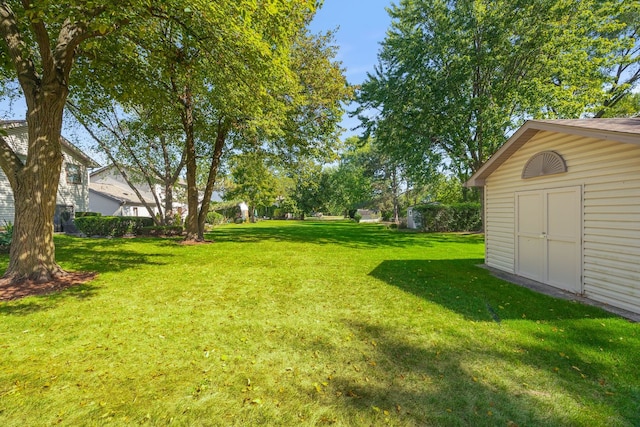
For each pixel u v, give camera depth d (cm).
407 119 1527
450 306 444
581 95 1291
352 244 1196
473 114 1474
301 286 552
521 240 637
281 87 834
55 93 538
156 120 923
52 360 282
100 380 251
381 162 3469
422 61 1410
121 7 468
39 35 493
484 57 1360
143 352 300
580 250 495
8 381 247
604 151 452
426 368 274
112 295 484
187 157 1186
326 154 1297
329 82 1127
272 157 1334
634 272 411
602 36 1519
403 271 680
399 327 366
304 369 272
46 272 544
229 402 226
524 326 369
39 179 539
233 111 832
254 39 522
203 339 330
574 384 248
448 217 1819
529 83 1285
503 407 221
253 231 1877
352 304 453
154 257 845
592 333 347
